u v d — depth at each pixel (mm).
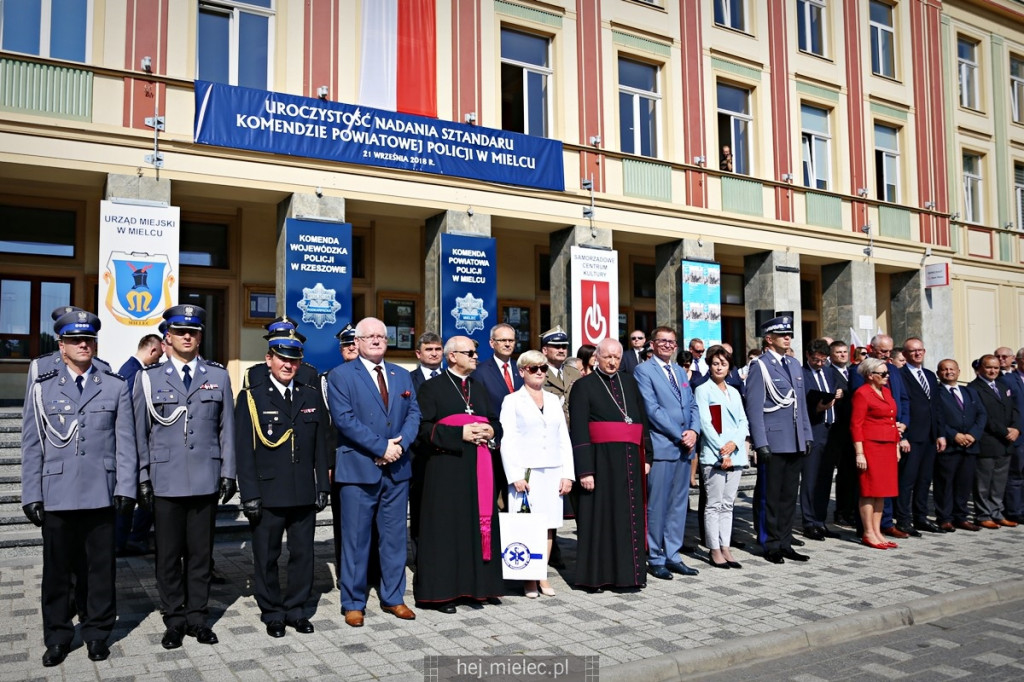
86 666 4691
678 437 7035
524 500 6398
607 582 6457
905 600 6203
